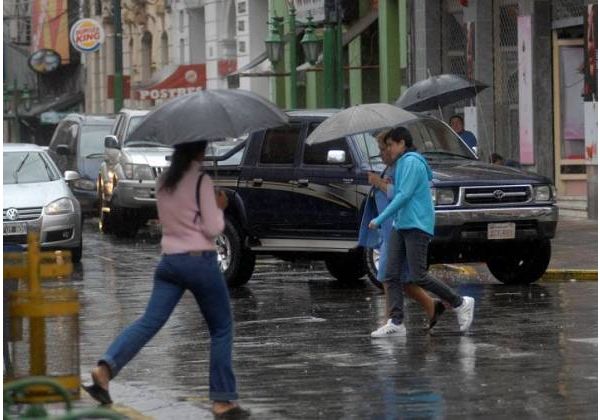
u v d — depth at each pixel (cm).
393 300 2683
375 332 2677
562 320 2814
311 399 2066
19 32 15012
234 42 9431
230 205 3569
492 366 2300
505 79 5850
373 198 2794
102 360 2017
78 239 4378
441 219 3259
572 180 5478
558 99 5484
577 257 3922
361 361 2397
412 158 2656
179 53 10412
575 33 5450
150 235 5653
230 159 3756
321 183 3447
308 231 3478
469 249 3353
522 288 3428
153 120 2030
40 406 1711
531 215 3338
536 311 2964
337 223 3434
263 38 8975
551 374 2212
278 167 3519
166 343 2672
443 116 6059
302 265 4219
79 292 3591
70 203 4378
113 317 3100
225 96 2052
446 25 6334
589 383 2127
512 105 5838
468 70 5947
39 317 1912
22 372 1920
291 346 2589
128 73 11719
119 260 4491
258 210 3531
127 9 11519
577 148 5478
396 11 6862
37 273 1925
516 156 5828
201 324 2934
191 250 1995
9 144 4731
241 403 2048
